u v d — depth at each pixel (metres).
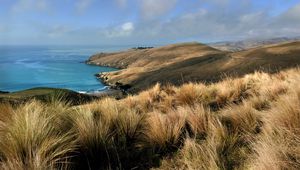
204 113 4.45
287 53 102.62
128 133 4.18
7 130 3.40
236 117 4.35
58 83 121.38
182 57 184.75
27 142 2.99
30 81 124.75
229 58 108.94
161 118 4.21
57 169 2.80
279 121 3.44
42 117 3.55
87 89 105.94
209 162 2.99
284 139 2.97
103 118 4.46
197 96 7.29
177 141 3.85
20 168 2.56
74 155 3.22
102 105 5.79
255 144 3.11
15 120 3.57
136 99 8.12
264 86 7.42
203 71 100.75
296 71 9.72
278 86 6.61
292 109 3.43
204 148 3.36
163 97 7.98
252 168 2.77
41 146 2.94
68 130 3.75
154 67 138.75
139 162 3.47
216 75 93.81
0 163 2.83
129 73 131.62
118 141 3.89
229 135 3.82
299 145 2.73
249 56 107.06
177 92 7.88
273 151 2.64
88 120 3.75
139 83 109.56
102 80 132.00
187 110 4.72
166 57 195.12
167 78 100.62
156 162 3.44
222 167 2.95
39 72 159.62
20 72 157.38
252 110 4.46
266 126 3.56
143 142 3.97
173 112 4.80
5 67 184.25
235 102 6.61
